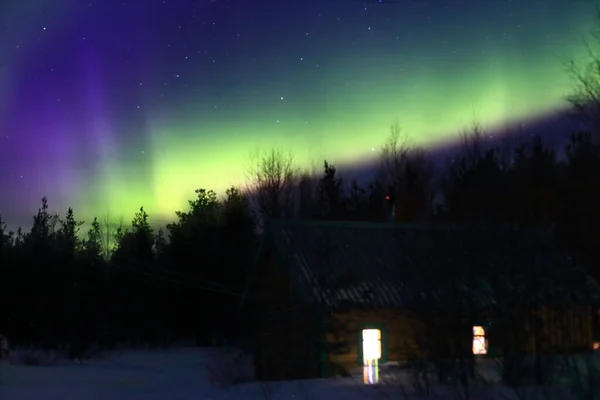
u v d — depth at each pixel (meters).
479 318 14.16
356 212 51.50
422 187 46.94
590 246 29.33
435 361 14.18
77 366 38.12
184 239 57.31
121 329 57.72
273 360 23.89
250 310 28.23
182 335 58.91
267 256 26.98
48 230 64.56
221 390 19.20
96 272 57.66
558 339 15.02
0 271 57.75
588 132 30.92
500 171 22.91
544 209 28.22
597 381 11.33
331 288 22.72
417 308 15.34
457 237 15.33
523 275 14.16
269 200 51.91
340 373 20.81
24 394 21.64
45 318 53.75
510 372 13.13
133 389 22.98
